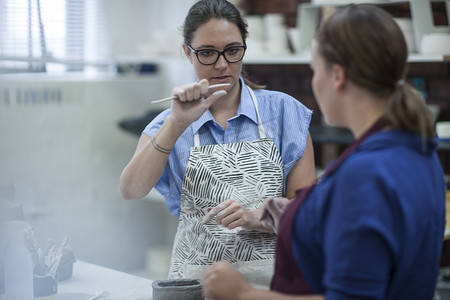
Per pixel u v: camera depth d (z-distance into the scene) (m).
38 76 4.03
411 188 1.15
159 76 4.70
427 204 1.18
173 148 1.92
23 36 3.91
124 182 1.85
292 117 1.94
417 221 1.15
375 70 1.16
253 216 1.79
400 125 1.17
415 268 1.21
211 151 1.88
